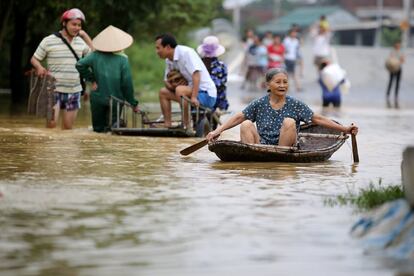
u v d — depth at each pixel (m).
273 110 22.42
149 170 19.89
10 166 20.11
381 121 38.28
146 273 11.65
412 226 12.77
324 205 15.77
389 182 18.67
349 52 96.19
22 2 42.69
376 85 80.12
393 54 61.62
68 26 29.62
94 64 28.92
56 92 29.56
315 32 80.44
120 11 42.50
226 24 104.19
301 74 73.00
